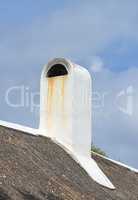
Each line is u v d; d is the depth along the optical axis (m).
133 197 25.25
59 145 24.91
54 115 25.44
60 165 22.95
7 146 21.09
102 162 27.36
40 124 25.53
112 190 24.45
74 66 25.66
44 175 20.75
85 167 24.67
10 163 19.81
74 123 25.33
